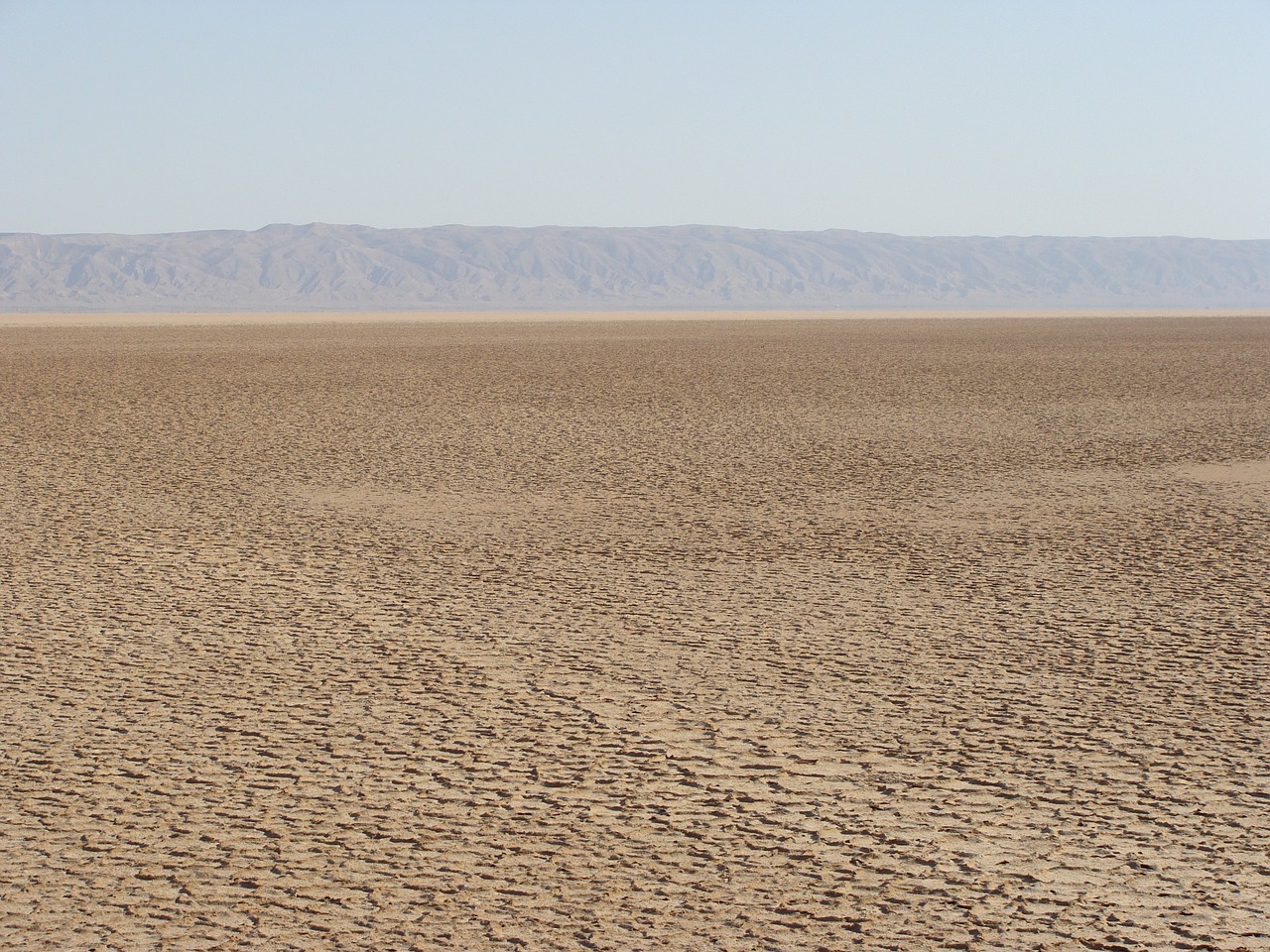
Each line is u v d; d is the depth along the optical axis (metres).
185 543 17.36
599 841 7.97
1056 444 28.06
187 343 77.06
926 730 9.98
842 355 62.44
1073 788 8.80
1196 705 10.59
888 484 22.59
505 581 15.18
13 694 10.84
